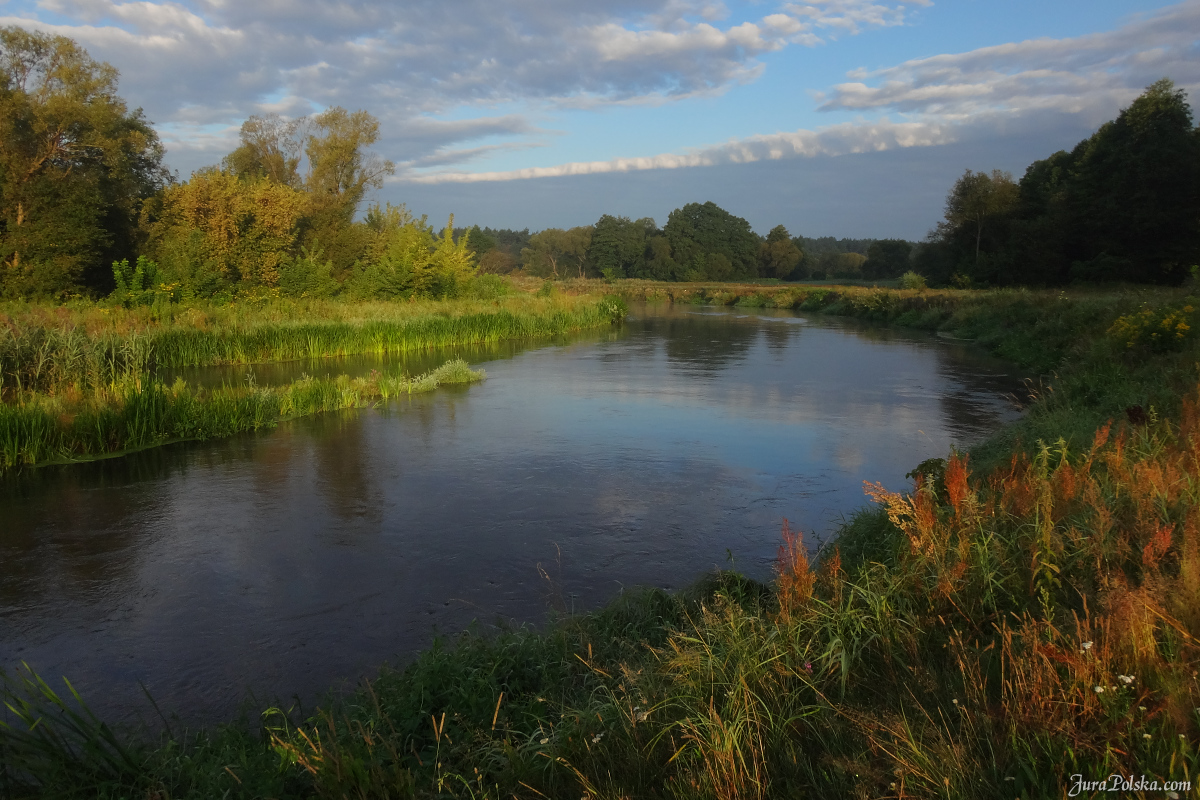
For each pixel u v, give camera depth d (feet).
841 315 147.13
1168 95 127.54
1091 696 9.09
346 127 146.51
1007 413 42.78
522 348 81.92
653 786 9.68
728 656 12.07
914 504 16.75
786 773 9.44
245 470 31.58
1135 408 24.52
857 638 12.24
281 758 10.75
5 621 18.04
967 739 9.12
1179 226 126.11
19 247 83.05
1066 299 79.10
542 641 14.83
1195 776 7.80
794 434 38.04
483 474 30.91
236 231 92.07
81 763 10.73
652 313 160.15
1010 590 13.48
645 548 22.62
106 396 36.96
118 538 23.68
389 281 104.78
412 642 16.88
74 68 93.35
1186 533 12.43
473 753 10.82
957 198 176.86
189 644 16.88
